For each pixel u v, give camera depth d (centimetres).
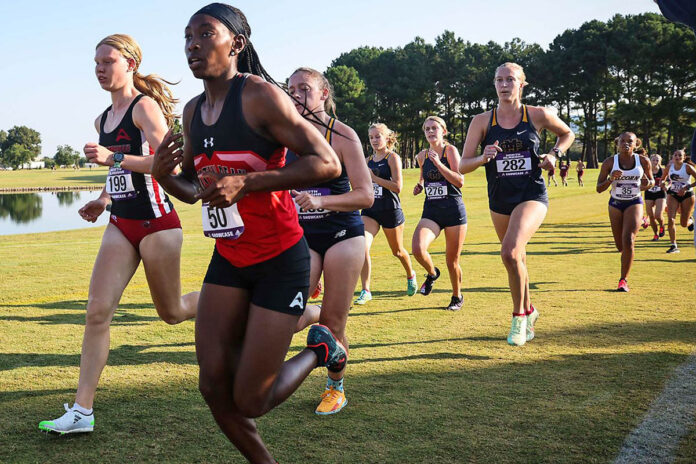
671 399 344
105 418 328
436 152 630
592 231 1430
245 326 244
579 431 302
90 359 314
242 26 230
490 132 503
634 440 289
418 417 326
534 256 1022
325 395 341
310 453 282
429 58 9462
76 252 1140
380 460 273
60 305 648
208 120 229
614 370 402
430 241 645
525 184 493
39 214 3038
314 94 352
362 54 9781
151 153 354
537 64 8525
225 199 197
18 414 334
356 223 354
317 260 358
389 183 647
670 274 817
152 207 339
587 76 8219
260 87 219
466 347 470
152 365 428
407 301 668
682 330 509
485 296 691
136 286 788
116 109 356
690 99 7194
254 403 234
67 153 18962
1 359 441
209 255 1091
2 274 865
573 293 689
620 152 705
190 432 310
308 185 217
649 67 7406
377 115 8988
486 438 296
